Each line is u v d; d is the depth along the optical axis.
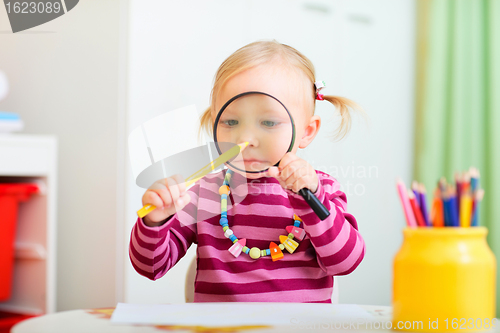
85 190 1.60
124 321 0.53
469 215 0.49
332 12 2.08
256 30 1.91
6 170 1.27
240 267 0.93
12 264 1.41
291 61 1.05
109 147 1.58
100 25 1.62
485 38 2.14
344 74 2.10
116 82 1.59
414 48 2.28
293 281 0.92
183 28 1.74
